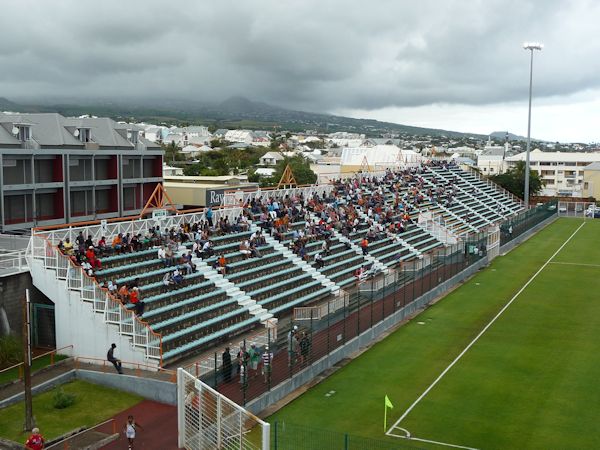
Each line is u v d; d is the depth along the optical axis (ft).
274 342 111.55
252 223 169.99
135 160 264.31
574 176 613.93
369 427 84.07
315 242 177.06
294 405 92.63
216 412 74.59
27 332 80.64
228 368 95.55
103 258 116.98
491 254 219.61
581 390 97.60
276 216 180.86
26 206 212.23
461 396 95.50
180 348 104.27
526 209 315.17
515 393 96.53
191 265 129.08
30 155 209.46
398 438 80.38
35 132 223.71
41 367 98.73
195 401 77.82
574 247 247.29
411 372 107.04
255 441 78.64
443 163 381.40
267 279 143.02
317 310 128.16
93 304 102.83
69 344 105.50
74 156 230.07
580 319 141.08
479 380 102.47
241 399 89.30
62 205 223.51
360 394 96.94
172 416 86.79
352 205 227.20
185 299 119.55
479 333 130.62
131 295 106.32
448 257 181.16
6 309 103.24
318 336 118.11
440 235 234.38
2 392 90.68
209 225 152.66
